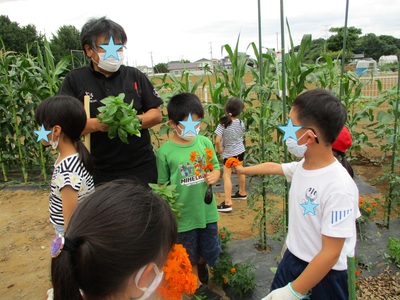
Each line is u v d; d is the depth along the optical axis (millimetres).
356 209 1564
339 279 1631
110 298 819
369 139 7387
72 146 1929
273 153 3121
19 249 3803
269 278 2922
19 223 4453
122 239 781
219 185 5547
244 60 5055
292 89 4148
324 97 1490
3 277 3271
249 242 3492
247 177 5832
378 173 5555
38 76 5652
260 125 3111
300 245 1672
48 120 1841
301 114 1512
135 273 813
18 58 5758
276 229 3408
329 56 5027
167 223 889
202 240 2654
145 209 849
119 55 2236
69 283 791
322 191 1529
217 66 5703
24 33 32000
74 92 2338
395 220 3957
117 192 875
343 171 1538
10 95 5531
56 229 1991
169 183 2580
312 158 1586
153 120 2426
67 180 1815
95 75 2344
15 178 6285
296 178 1693
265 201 3154
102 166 2389
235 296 2732
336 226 1456
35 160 5973
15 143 5867
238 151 4465
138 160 2441
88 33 2188
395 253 3062
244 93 5047
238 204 4812
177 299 1148
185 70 5629
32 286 3111
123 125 2074
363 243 3428
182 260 1189
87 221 809
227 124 4367
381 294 2695
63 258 792
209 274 3080
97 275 779
